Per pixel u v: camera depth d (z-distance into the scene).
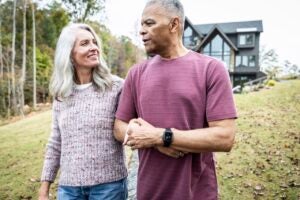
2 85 20.70
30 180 5.38
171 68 1.62
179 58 1.63
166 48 1.62
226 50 27.55
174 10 1.59
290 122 7.98
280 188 4.58
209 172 1.66
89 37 2.12
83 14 24.30
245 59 29.22
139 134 1.55
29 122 10.71
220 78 1.55
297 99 10.95
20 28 25.86
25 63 22.81
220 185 4.71
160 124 1.60
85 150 2.04
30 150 7.11
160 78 1.62
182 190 1.59
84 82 2.16
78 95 2.11
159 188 1.65
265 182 4.77
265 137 6.80
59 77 2.12
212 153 1.70
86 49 2.07
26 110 19.45
